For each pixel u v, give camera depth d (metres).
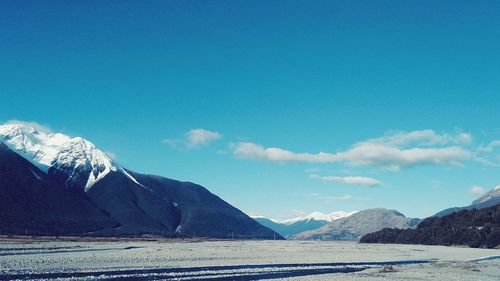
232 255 111.00
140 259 89.94
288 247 169.62
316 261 99.19
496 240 177.38
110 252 108.81
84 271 66.06
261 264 88.56
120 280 58.81
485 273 77.00
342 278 66.38
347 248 169.12
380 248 171.12
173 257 98.69
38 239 173.12
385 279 65.94
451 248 174.38
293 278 65.19
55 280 55.47
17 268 65.31
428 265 91.75
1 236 188.38
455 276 71.38
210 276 67.00
